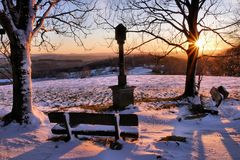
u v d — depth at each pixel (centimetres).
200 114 1137
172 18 1677
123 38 1370
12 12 1005
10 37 976
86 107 1562
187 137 827
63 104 1894
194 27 1662
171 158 630
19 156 666
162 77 3903
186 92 1705
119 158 629
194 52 1686
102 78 4175
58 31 1242
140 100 1752
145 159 623
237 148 715
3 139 829
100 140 779
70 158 625
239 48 1800
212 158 639
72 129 766
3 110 1470
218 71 3675
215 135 860
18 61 987
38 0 1041
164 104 1517
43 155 663
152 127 1003
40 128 945
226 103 1473
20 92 985
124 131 735
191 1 1650
